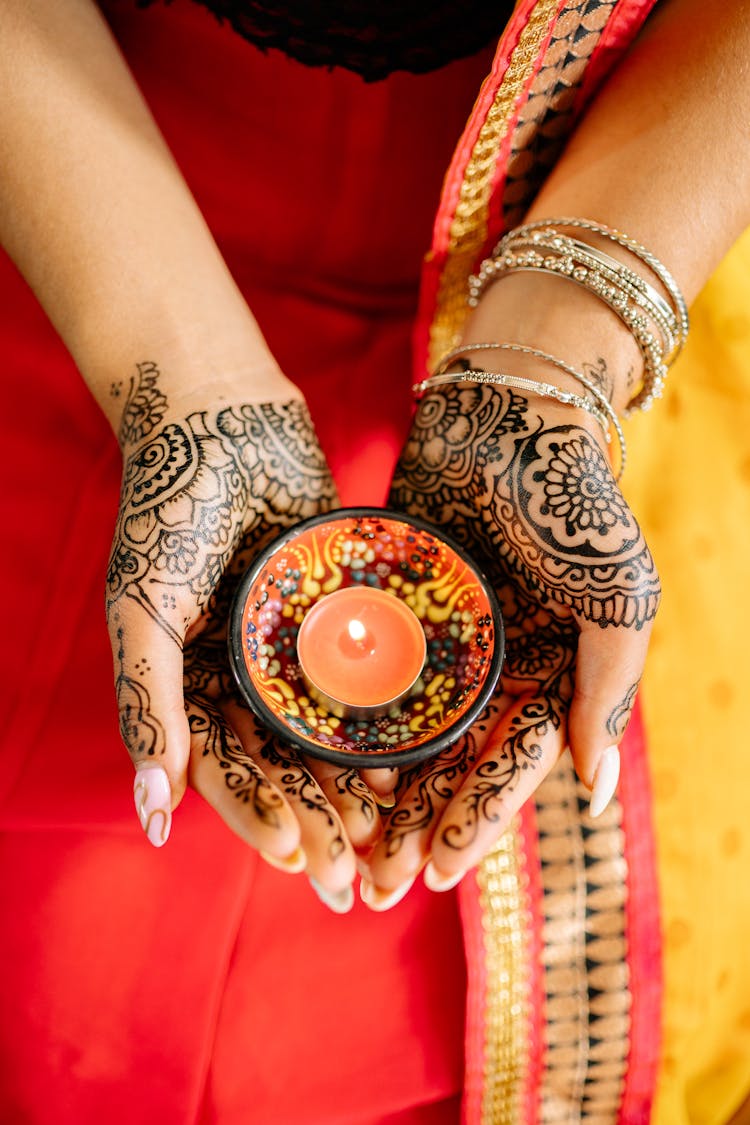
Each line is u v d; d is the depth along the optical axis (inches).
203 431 14.4
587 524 14.0
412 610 15.1
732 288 18.8
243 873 15.2
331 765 13.7
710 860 16.0
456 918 15.6
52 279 15.6
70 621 16.1
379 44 15.5
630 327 15.4
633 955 15.6
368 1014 15.2
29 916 14.9
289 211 17.6
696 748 16.4
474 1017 15.1
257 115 16.5
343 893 12.9
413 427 15.7
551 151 16.2
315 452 15.5
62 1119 14.4
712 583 17.2
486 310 15.9
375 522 14.6
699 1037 15.9
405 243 18.1
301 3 15.1
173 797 12.9
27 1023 14.5
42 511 16.6
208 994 14.8
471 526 15.5
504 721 13.9
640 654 14.0
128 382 15.1
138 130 15.7
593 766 14.0
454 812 13.0
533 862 15.5
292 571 14.8
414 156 16.9
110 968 14.8
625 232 15.3
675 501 17.7
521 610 15.4
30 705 15.7
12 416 17.0
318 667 14.5
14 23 15.2
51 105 15.3
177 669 13.5
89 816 15.1
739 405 18.3
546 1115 15.6
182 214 15.7
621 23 14.6
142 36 16.1
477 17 15.4
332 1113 14.9
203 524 13.9
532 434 14.4
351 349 18.5
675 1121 15.8
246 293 18.3
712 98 15.2
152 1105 14.5
